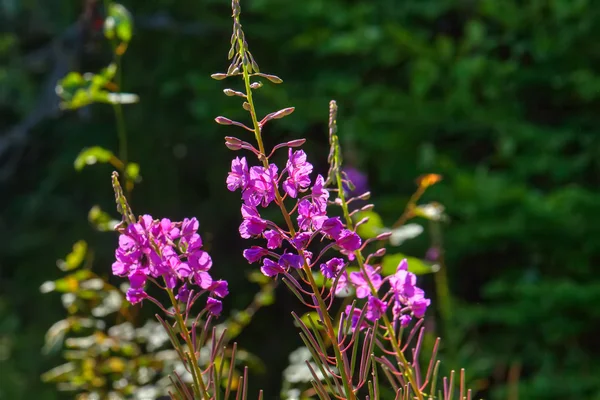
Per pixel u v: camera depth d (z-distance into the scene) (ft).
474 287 25.73
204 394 5.34
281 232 5.45
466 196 22.90
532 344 23.63
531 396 22.21
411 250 22.40
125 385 9.03
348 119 24.02
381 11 25.14
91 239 28.66
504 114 23.99
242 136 26.09
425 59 23.79
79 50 26.17
